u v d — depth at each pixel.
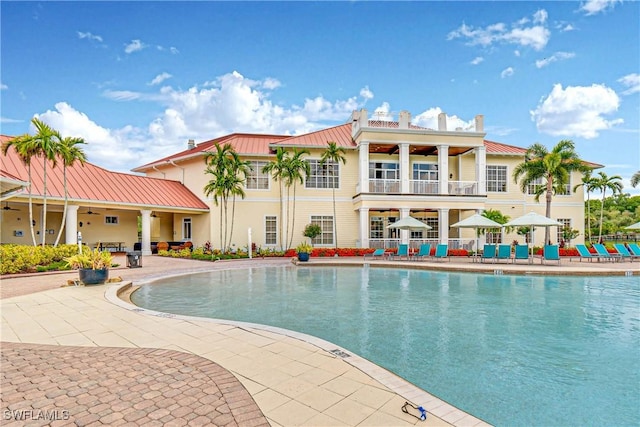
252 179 24.61
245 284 12.33
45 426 2.92
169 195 23.94
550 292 10.66
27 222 20.56
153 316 6.80
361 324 7.11
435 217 26.25
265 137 30.30
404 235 23.39
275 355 4.66
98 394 3.52
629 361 5.14
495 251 18.47
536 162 22.61
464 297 9.91
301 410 3.21
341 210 24.80
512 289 11.22
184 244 24.81
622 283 12.33
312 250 21.38
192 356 4.62
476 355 5.36
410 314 7.93
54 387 3.68
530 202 26.58
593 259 20.62
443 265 16.14
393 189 23.89
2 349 4.93
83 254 11.07
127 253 16.25
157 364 4.34
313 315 7.85
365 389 3.65
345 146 24.09
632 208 52.03
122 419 3.04
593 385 4.36
